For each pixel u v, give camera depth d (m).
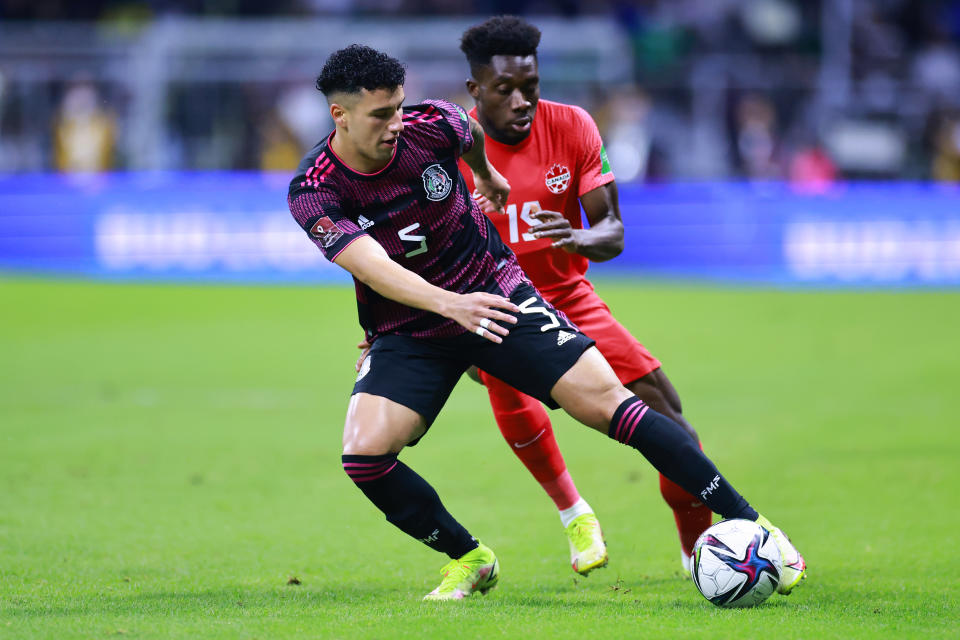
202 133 63.69
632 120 62.47
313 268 61.62
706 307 53.69
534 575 17.11
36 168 63.28
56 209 61.97
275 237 61.50
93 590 15.55
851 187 62.34
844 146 63.88
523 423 16.81
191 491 23.45
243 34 63.47
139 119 63.25
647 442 14.16
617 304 54.53
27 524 20.25
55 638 12.15
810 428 29.69
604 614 13.34
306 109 63.84
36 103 62.88
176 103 63.44
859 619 13.09
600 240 16.67
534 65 16.62
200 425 31.23
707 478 14.15
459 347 14.73
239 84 63.59
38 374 39.38
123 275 61.75
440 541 14.95
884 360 40.78
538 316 14.65
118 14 73.25
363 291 14.98
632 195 61.69
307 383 37.94
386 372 14.69
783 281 60.69
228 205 61.41
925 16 74.75
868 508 21.28
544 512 21.66
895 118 63.88
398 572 17.16
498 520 20.97
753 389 35.78
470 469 25.69
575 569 16.80
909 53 73.38
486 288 14.90
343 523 20.72
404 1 72.69
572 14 73.38
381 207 14.48
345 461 14.40
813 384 36.50
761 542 13.86
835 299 56.50
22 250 62.28
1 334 47.84
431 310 13.83
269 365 41.38
